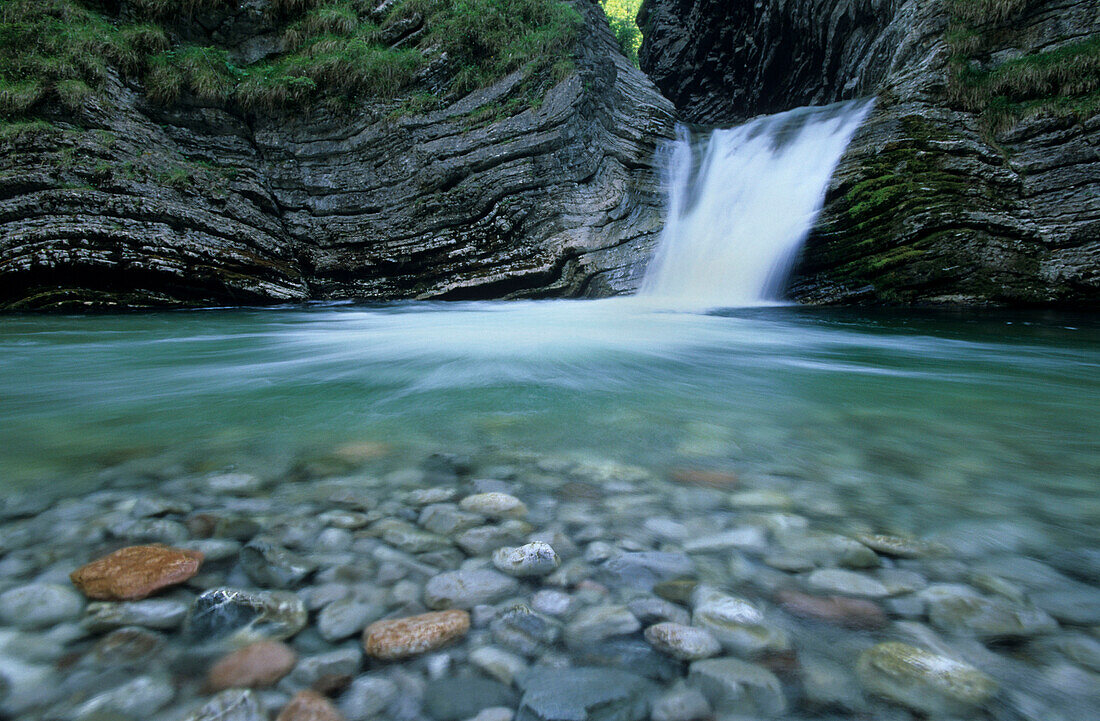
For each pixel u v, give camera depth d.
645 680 1.07
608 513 1.80
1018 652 1.14
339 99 11.61
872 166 10.29
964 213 9.26
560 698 1.02
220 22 11.91
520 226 11.14
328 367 4.52
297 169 11.85
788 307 9.92
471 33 11.91
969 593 1.35
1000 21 10.17
